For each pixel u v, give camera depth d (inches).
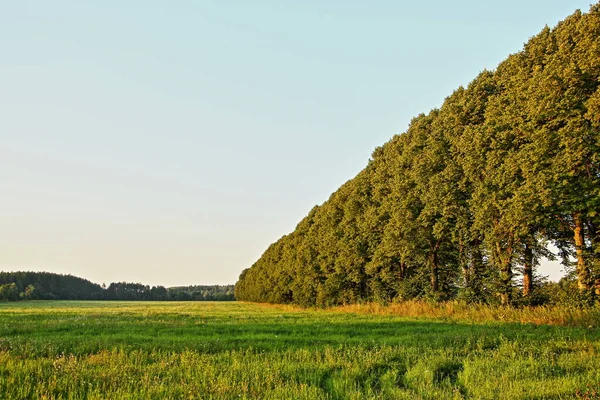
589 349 555.8
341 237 2137.1
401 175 1498.5
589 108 852.0
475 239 1323.8
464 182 1222.9
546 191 903.1
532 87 976.3
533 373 469.7
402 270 1754.4
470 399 390.3
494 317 1077.1
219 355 587.2
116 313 1935.3
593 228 1036.5
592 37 896.9
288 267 3115.2
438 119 1396.4
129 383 432.1
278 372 481.1
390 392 421.4
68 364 507.8
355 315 1507.1
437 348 624.7
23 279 7564.0
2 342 692.1
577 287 1002.7
